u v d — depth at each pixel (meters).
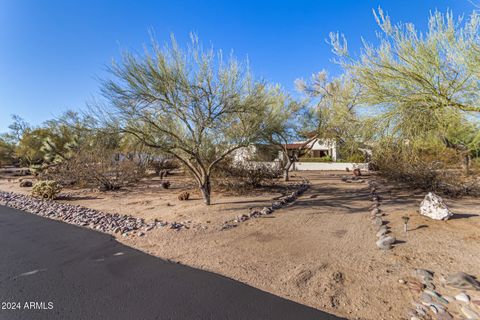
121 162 12.52
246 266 3.52
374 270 3.27
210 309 2.52
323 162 24.31
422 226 4.96
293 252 3.99
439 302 2.52
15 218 6.63
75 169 12.12
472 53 3.43
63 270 3.45
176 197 9.82
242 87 6.93
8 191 12.03
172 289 2.92
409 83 3.89
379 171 14.22
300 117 14.07
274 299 2.70
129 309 2.54
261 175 11.14
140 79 6.04
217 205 7.70
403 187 10.49
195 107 6.58
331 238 4.60
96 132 6.21
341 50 4.52
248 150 10.62
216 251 4.10
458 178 8.95
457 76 3.67
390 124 4.41
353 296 2.72
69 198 10.03
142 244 4.52
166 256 3.94
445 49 3.70
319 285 2.96
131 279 3.17
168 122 7.05
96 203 8.88
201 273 3.33
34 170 16.16
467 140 4.38
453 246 3.92
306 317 2.38
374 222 5.41
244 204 7.72
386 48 4.16
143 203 8.73
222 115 7.04
